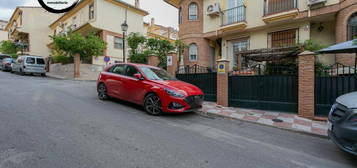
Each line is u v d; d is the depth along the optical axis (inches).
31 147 110.7
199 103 218.4
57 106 211.2
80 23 792.3
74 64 613.3
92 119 173.3
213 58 574.2
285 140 159.3
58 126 148.0
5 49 1064.8
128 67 250.2
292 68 268.1
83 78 622.2
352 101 116.5
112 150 115.3
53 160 98.6
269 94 259.8
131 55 485.4
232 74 293.1
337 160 123.3
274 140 157.9
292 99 244.8
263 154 127.6
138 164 101.4
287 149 139.3
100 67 705.0
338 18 344.5
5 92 271.0
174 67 356.2
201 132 166.1
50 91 310.3
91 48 608.4
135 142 130.1
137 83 226.1
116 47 768.3
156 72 243.8
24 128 138.5
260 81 265.7
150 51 448.8
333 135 124.4
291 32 416.2
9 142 114.9
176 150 123.2
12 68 666.2
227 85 287.0
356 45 195.6
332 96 217.0
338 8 340.2
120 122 172.2
